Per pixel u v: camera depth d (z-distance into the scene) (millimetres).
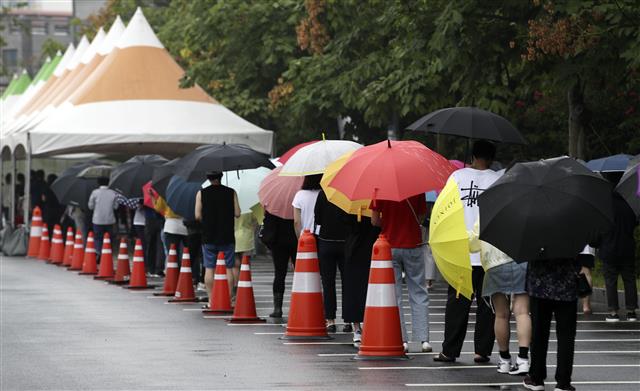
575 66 37188
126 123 62281
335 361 23312
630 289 31547
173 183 38719
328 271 27891
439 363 22922
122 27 76062
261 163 34031
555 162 18453
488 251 20734
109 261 47000
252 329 29156
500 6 38500
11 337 27375
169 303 36406
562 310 18969
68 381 20750
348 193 23078
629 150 48844
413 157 23203
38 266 55438
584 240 17984
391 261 23578
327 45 56344
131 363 23047
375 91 49000
